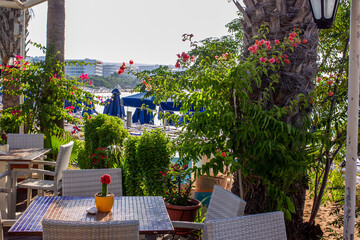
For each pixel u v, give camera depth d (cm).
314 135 378
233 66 384
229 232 239
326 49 534
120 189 404
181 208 457
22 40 876
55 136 739
